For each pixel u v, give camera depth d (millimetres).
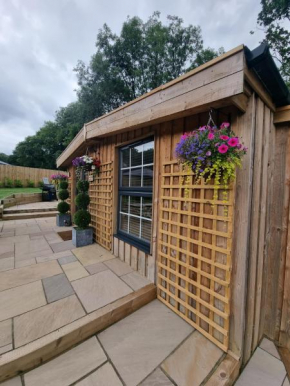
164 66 10781
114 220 3127
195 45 10773
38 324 1604
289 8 5195
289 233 1667
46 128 21359
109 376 1322
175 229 1962
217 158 1342
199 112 1665
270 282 1777
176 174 1915
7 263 2746
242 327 1452
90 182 3949
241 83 1202
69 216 5184
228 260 1494
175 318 1884
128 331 1716
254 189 1464
